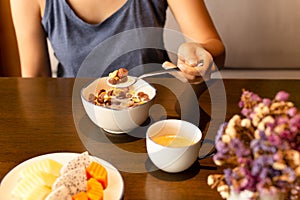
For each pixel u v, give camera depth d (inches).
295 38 59.0
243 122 18.1
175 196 24.0
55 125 30.8
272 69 60.7
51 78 37.8
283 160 17.2
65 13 43.8
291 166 17.5
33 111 32.6
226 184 19.6
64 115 32.0
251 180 17.2
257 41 59.7
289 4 57.5
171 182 25.0
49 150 28.1
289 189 18.1
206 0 58.5
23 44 46.7
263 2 57.6
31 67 47.3
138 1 44.1
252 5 57.9
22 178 23.5
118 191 23.3
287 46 59.5
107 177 24.0
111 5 44.4
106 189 23.4
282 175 17.2
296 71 60.1
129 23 44.4
